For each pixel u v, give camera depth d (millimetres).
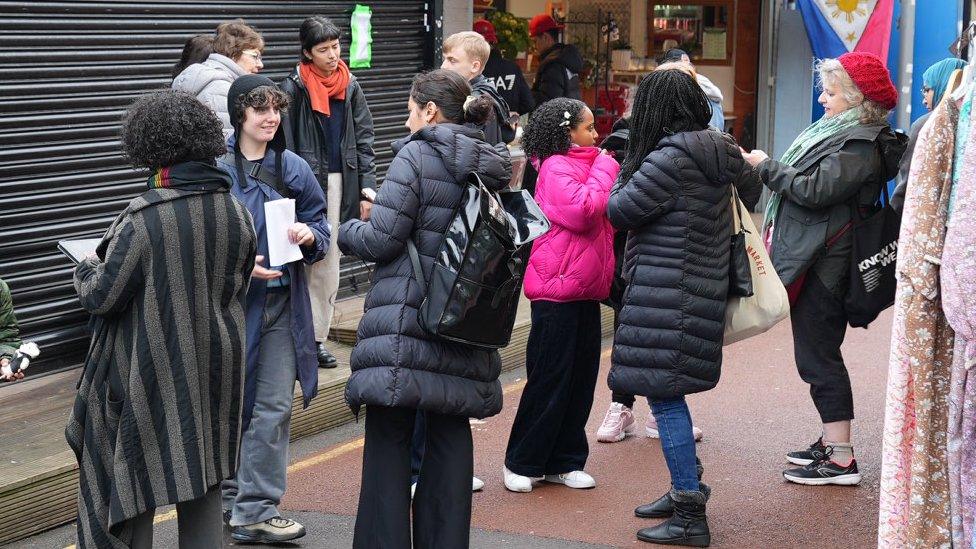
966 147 3859
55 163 7332
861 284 6016
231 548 5414
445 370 4645
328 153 7473
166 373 4109
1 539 5523
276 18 8906
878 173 6035
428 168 4648
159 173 4184
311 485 6359
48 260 7336
